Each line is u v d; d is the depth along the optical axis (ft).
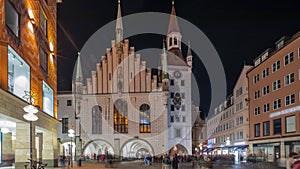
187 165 171.22
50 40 122.83
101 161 198.29
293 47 132.26
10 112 72.28
